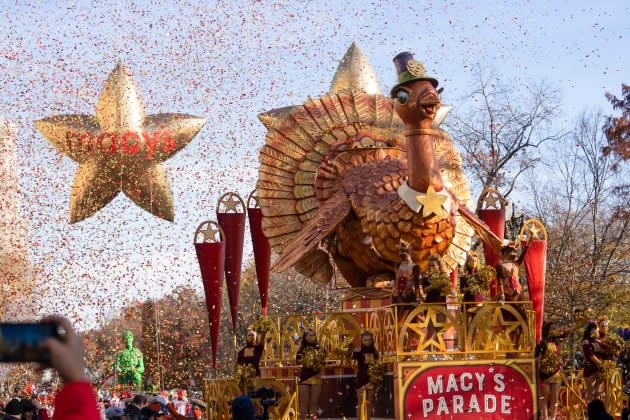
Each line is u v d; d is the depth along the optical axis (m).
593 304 31.83
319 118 18.41
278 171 18.31
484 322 14.55
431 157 14.38
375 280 16.75
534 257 17.02
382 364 14.72
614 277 33.38
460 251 18.58
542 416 15.35
